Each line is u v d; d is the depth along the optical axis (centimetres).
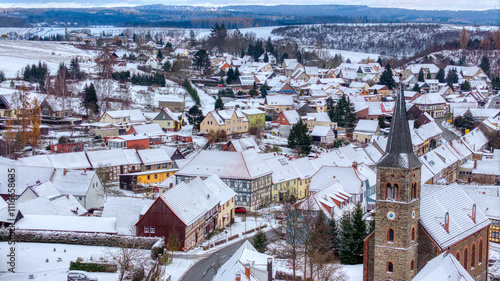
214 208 11562
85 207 12388
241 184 13275
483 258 8912
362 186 13100
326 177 13188
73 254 9375
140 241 9875
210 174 13512
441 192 8662
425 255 7750
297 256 9444
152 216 10181
